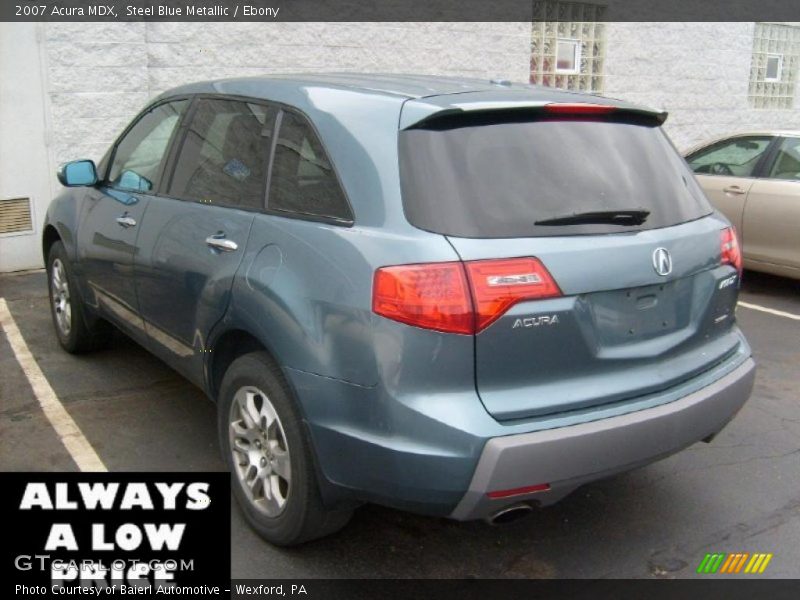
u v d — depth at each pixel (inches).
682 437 123.8
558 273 113.0
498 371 110.4
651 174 134.3
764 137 302.5
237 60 321.1
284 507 127.8
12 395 189.2
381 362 109.4
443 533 140.6
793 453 172.4
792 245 285.4
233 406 137.5
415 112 118.0
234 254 134.4
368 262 112.0
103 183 190.9
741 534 142.4
